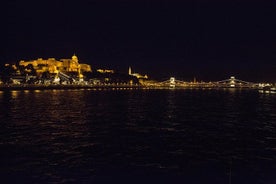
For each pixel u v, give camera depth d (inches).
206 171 1044.5
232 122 2351.1
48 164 1099.3
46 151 1296.8
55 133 1768.0
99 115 2805.1
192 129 1967.3
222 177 986.7
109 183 928.3
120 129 1950.1
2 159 1161.4
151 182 943.7
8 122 2245.3
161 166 1094.4
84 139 1587.1
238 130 1945.1
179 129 1966.0
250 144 1485.0
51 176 975.0
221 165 1112.2
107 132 1825.8
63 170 1034.1
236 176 993.5
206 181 954.7
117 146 1416.1
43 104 4082.2
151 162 1143.0
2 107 3553.2
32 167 1062.4
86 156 1221.1
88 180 948.0
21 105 3880.4
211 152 1309.1
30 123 2201.0
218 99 5625.0
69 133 1774.1
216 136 1707.7
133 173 1017.5
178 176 993.5
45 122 2267.5
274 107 3895.2
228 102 4813.0
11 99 5118.1
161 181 951.6
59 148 1358.3
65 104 4124.0
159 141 1546.5
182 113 3043.8
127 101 4840.1
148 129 1957.4
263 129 1995.6
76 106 3806.6
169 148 1380.4
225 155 1257.4
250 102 4857.3
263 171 1045.8
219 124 2226.9
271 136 1722.4
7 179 948.0
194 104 4318.4
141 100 5128.0
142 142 1517.0
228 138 1647.4
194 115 2856.8
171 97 6166.3
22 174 991.6
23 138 1594.5
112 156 1224.2
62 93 7849.4
